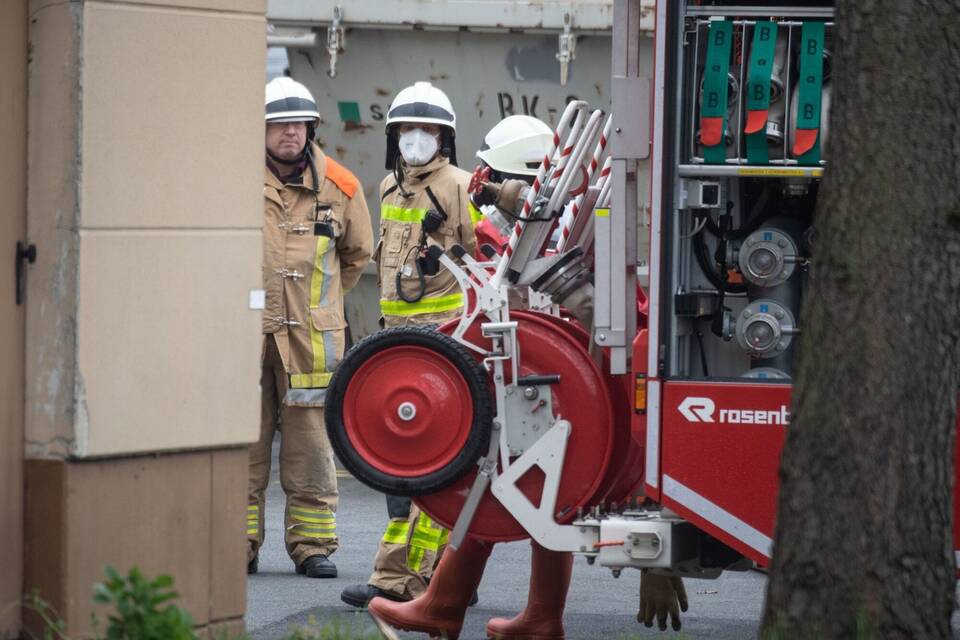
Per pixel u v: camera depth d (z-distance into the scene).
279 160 24.23
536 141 21.81
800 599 13.53
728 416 17.25
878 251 13.20
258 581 23.64
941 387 13.34
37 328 15.16
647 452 17.45
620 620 21.44
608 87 33.28
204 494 15.95
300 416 24.06
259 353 16.16
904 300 13.18
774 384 17.16
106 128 14.91
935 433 13.36
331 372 24.25
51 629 14.92
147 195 15.21
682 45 17.27
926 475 13.34
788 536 13.63
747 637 20.39
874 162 13.20
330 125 34.91
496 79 33.72
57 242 14.95
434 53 33.91
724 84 17.02
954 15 13.11
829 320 13.39
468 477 18.81
